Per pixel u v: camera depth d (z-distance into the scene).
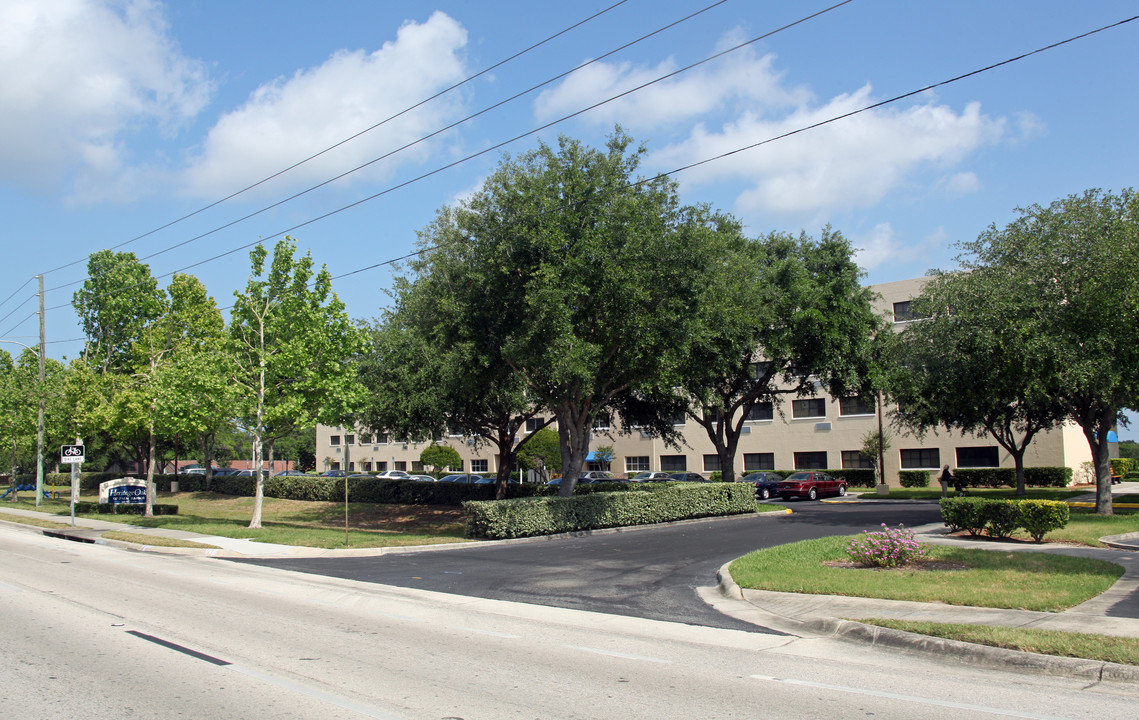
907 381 24.20
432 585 13.23
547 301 18.91
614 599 11.72
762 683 6.98
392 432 31.50
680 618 10.23
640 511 24.08
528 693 6.60
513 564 15.80
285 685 6.75
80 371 34.72
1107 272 19.66
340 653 8.07
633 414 32.97
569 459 23.89
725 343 26.61
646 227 20.42
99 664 7.48
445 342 21.92
